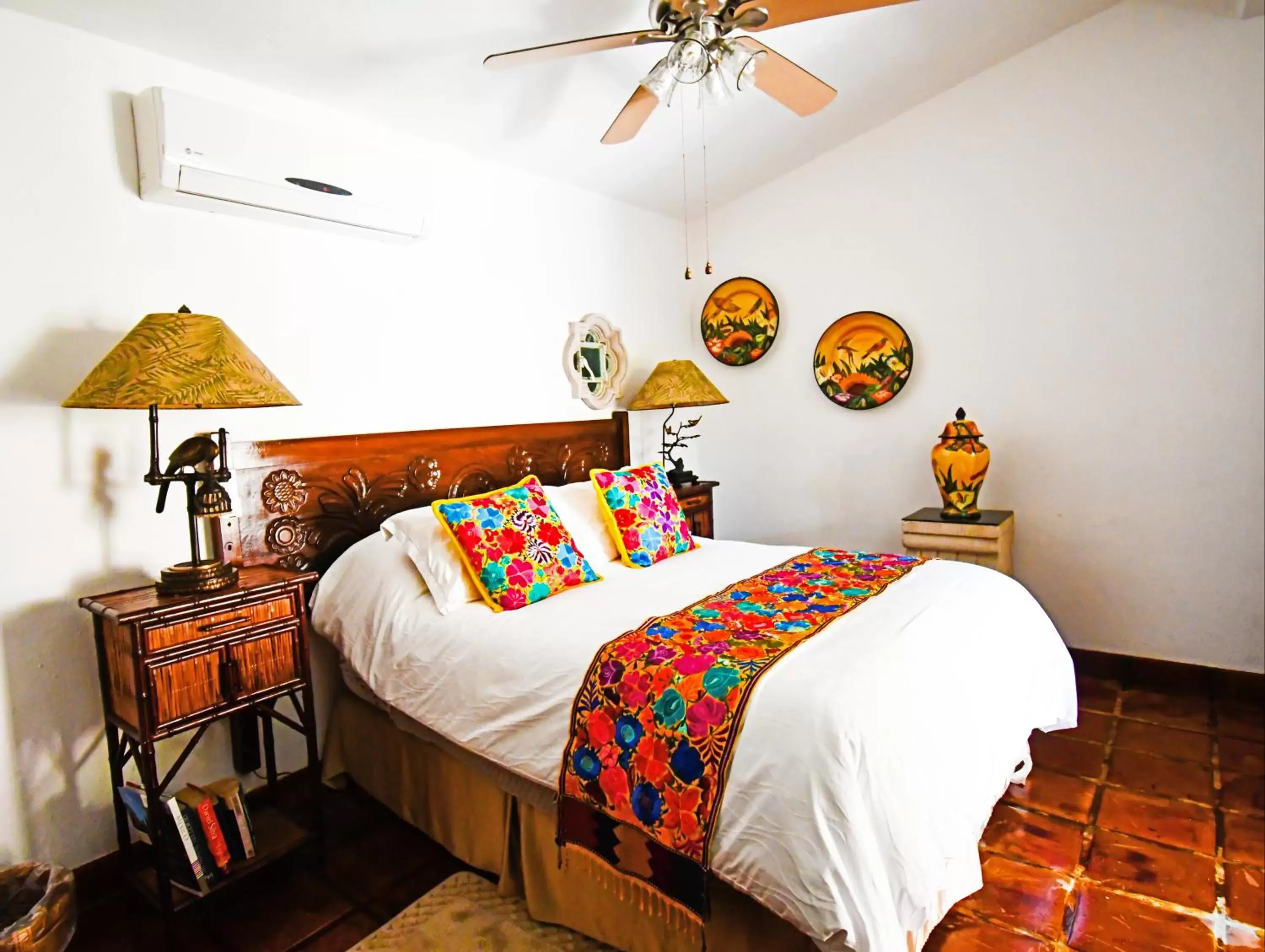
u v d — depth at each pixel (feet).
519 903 5.93
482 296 9.67
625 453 12.03
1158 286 9.50
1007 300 10.62
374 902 6.04
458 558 7.06
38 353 5.87
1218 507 9.35
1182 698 9.46
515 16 6.80
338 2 6.20
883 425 11.98
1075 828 6.68
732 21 5.76
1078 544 10.36
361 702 7.61
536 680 5.63
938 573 7.40
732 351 13.48
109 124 6.23
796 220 12.52
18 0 5.61
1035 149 10.20
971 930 5.42
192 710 5.61
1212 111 8.96
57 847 6.00
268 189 6.84
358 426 8.25
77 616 6.10
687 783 4.56
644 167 10.95
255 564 7.27
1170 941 5.23
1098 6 9.35
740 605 6.39
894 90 10.39
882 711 4.47
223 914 5.92
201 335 5.67
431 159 8.97
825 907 3.88
